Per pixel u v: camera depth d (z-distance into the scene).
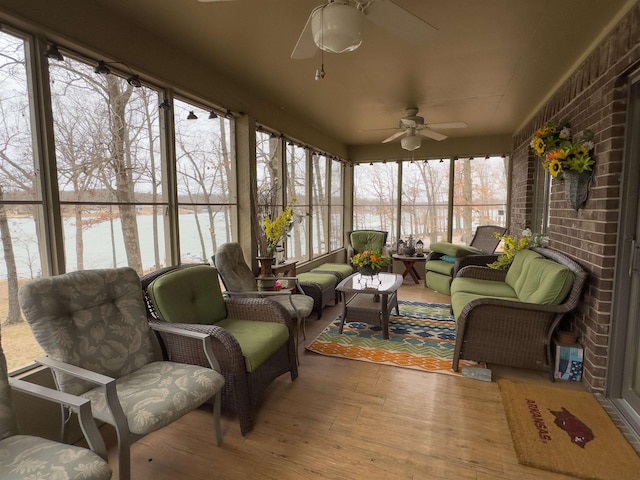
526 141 4.57
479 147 5.64
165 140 2.64
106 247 2.22
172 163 2.67
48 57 1.79
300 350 3.00
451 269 4.73
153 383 1.60
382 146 6.29
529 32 2.29
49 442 1.22
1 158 1.67
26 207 1.77
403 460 1.71
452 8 2.01
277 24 2.22
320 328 3.57
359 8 1.53
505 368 2.68
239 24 2.22
